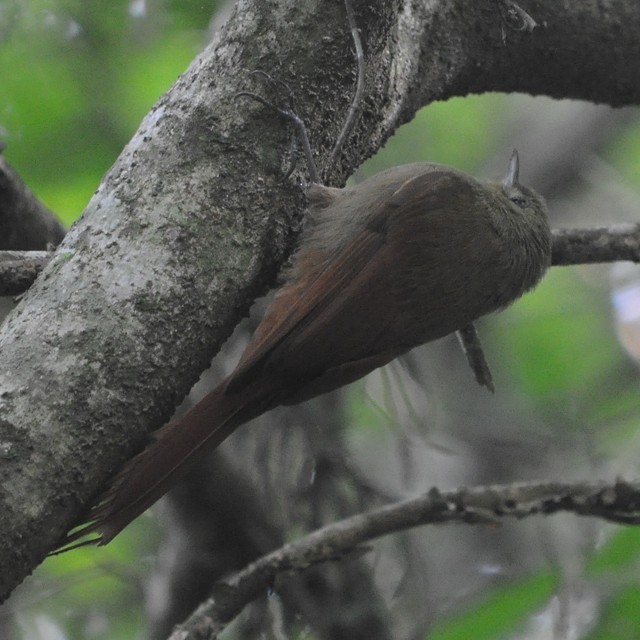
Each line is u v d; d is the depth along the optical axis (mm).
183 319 5836
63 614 11859
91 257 5824
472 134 16844
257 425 9992
